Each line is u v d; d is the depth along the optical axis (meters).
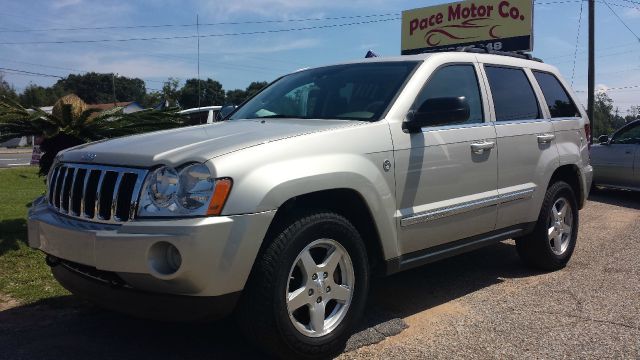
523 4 19.64
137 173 3.11
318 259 3.50
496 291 4.94
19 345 3.72
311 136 3.45
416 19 22.47
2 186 11.59
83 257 3.15
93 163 3.38
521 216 5.04
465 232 4.44
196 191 2.97
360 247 3.60
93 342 3.77
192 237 2.85
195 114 14.83
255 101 5.00
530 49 19.61
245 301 3.15
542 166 5.24
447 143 4.21
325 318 3.52
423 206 4.04
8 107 5.95
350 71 4.61
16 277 4.95
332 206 3.60
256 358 3.53
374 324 4.11
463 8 21.05
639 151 10.70
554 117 5.63
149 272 2.92
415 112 3.94
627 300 4.65
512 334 3.94
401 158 3.86
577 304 4.57
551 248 5.50
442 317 4.29
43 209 3.70
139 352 3.62
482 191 4.57
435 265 5.80
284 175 3.16
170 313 3.05
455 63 4.61
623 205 10.23
